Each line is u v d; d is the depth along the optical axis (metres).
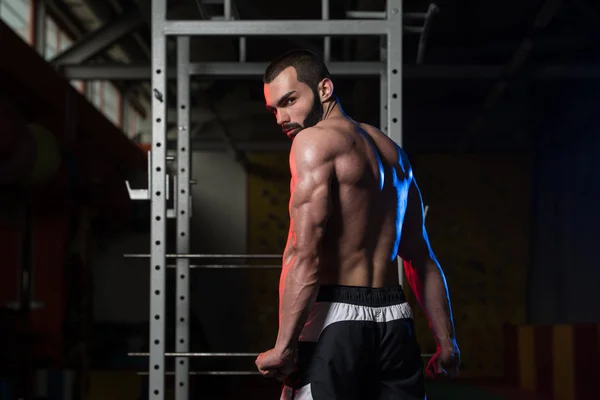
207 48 5.95
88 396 6.62
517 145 9.77
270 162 10.59
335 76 3.13
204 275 10.45
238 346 10.30
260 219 10.51
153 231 2.51
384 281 1.81
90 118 7.54
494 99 7.48
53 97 6.52
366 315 1.74
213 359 7.85
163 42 2.59
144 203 9.34
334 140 1.74
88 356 7.09
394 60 2.58
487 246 10.18
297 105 1.88
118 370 7.06
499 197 10.23
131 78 7.09
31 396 6.22
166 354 2.46
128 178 9.29
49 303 7.43
